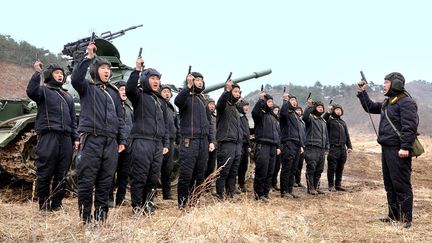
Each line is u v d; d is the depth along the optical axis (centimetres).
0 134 836
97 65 592
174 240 473
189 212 623
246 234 514
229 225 530
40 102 680
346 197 965
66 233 509
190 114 744
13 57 3950
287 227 570
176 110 1062
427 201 944
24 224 544
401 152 646
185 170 739
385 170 686
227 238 489
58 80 706
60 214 604
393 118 668
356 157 2188
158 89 694
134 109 673
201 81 760
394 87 666
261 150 895
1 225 531
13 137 804
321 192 1077
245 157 1055
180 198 742
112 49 1116
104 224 515
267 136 898
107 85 611
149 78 674
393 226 636
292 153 988
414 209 823
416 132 650
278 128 925
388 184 688
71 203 777
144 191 685
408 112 650
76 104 906
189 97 750
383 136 675
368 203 884
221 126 864
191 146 740
